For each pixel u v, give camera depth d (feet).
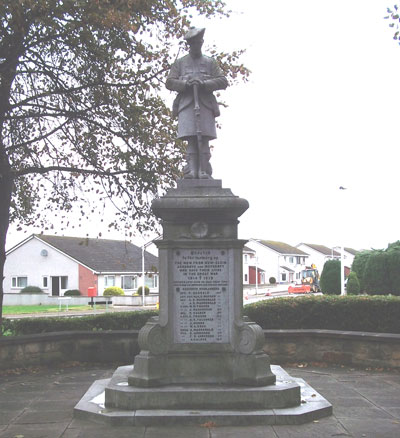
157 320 22.34
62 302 147.43
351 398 24.20
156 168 42.86
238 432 18.63
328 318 36.70
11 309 125.49
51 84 42.09
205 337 22.17
